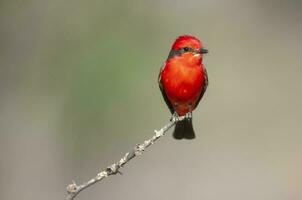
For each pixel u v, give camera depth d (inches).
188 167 687.7
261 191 677.9
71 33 607.5
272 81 813.9
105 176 269.7
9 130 633.6
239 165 699.4
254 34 873.5
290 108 772.0
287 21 898.1
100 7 611.2
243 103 771.4
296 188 682.8
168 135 693.9
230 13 872.3
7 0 599.5
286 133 741.9
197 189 672.4
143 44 626.2
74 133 603.2
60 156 633.6
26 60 614.9
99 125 595.2
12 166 641.0
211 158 701.9
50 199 639.8
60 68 601.3
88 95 581.6
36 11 611.2
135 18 631.8
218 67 824.3
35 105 615.2
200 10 845.8
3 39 610.9
